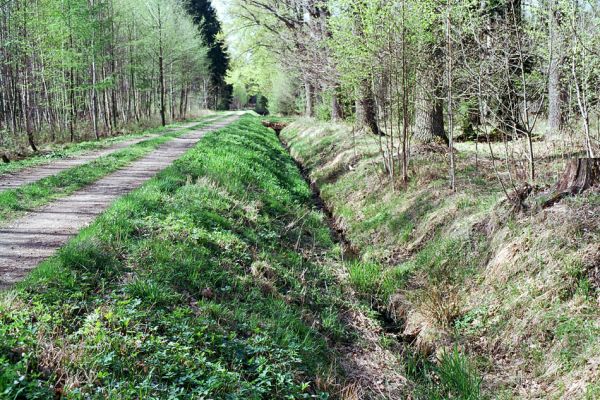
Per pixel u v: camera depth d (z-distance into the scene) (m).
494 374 5.33
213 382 4.16
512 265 6.45
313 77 18.66
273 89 50.62
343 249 10.07
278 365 4.85
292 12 22.41
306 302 6.95
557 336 5.16
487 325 6.02
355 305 7.38
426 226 8.88
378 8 10.08
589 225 6.07
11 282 5.41
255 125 33.22
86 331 4.34
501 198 7.99
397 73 10.62
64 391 3.61
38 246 6.72
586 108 8.05
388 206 10.60
